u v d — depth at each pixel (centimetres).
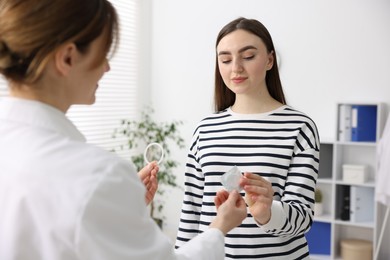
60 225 73
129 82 426
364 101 354
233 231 152
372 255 350
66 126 85
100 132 392
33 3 77
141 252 80
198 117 427
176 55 432
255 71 154
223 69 160
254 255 150
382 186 318
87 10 80
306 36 380
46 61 79
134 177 82
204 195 161
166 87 437
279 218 131
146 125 438
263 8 394
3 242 78
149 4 438
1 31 78
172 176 394
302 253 156
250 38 154
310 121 156
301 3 380
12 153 80
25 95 85
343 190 359
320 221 365
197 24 422
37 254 77
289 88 388
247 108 163
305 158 150
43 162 78
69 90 86
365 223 351
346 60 369
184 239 167
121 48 413
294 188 148
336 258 362
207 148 163
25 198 76
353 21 365
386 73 357
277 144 153
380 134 346
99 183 75
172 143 435
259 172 152
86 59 84
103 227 76
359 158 369
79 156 79
